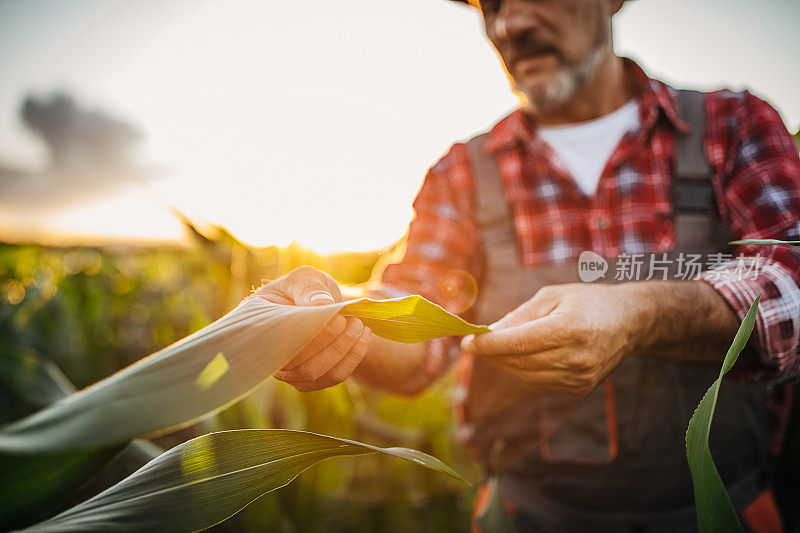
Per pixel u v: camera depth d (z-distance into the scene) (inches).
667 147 23.1
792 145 21.3
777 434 21.9
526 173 26.6
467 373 27.5
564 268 24.0
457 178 28.7
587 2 21.0
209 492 7.7
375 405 43.9
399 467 44.6
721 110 22.9
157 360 5.8
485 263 28.7
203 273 43.1
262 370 5.7
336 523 43.4
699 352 14.3
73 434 4.8
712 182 22.4
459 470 45.2
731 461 20.0
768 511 21.2
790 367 14.0
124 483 7.7
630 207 23.7
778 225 18.7
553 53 21.9
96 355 48.6
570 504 23.6
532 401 23.7
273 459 8.2
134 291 55.3
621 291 13.6
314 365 11.6
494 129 28.3
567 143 26.3
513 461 25.0
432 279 28.3
